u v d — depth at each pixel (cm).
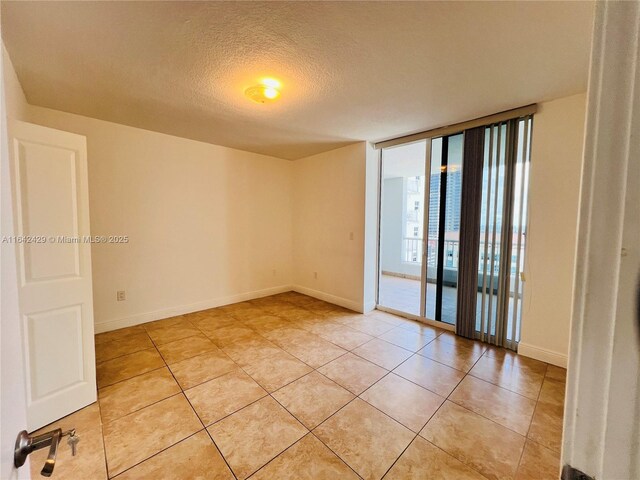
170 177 353
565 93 229
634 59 34
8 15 145
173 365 242
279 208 476
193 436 165
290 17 148
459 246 304
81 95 239
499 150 273
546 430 170
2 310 51
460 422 177
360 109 262
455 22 150
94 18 149
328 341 292
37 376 169
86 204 191
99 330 308
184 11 144
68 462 147
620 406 36
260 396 201
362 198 378
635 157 34
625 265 35
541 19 147
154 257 345
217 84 218
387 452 154
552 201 244
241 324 338
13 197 159
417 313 367
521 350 264
